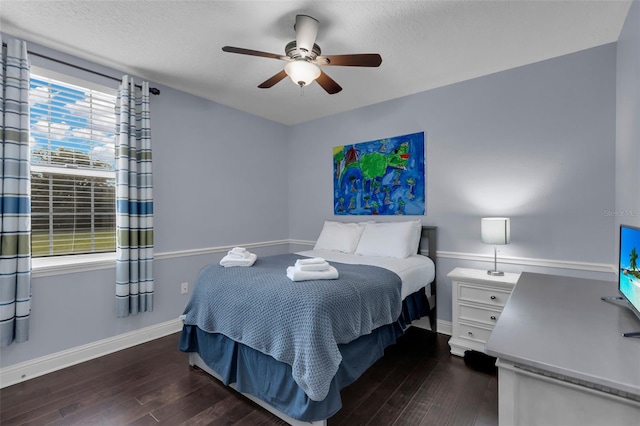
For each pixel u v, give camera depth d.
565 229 2.50
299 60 1.99
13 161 2.06
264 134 4.14
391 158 3.48
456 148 3.04
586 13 1.94
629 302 1.27
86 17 1.98
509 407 0.95
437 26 2.09
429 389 2.04
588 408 0.85
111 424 1.73
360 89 3.18
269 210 4.21
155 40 2.25
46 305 2.32
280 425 1.71
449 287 3.09
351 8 1.89
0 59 2.04
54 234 2.48
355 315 1.79
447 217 3.11
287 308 1.66
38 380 2.19
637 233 1.19
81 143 2.60
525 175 2.67
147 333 2.90
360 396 1.97
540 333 1.06
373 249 3.12
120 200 2.58
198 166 3.36
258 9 1.91
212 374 2.22
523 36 2.21
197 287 2.26
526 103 2.66
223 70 2.73
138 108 2.79
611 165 2.31
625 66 2.02
